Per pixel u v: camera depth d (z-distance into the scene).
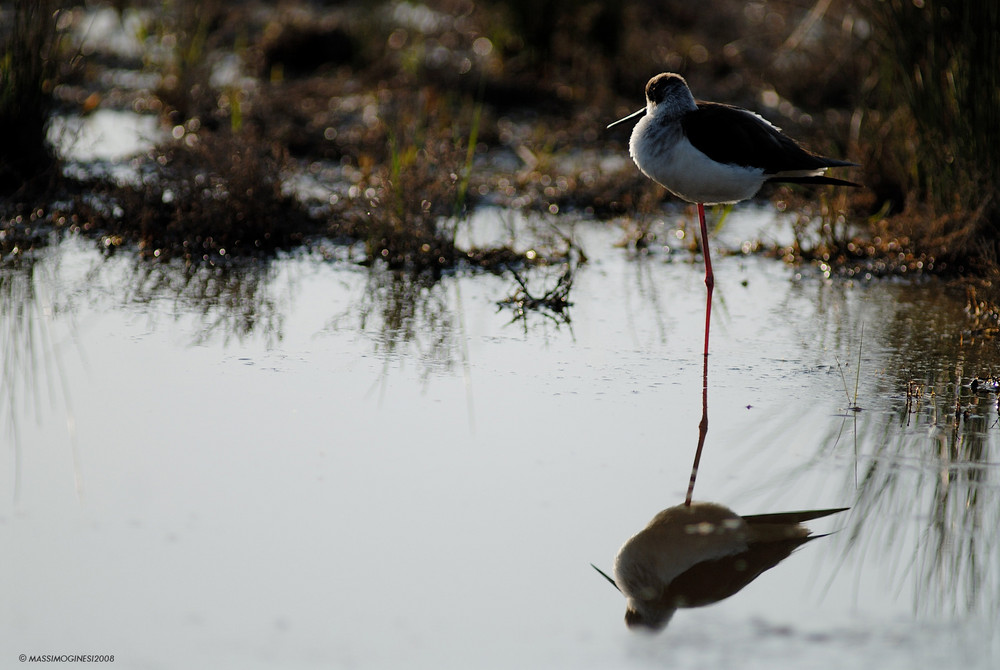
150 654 4.72
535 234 11.76
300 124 15.10
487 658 4.75
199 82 15.73
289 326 9.01
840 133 13.97
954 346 8.80
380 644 4.83
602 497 6.22
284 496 6.12
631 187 13.15
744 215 12.99
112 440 6.76
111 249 10.85
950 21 10.86
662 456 6.75
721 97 16.08
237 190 11.14
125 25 19.64
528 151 14.35
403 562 5.48
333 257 10.99
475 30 18.77
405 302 9.75
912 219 11.30
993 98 10.53
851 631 5.01
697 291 10.32
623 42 17.45
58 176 12.19
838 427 7.19
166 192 12.05
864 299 10.11
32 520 5.79
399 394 7.63
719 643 4.91
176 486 6.20
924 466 6.63
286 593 5.18
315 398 7.52
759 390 7.82
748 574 5.55
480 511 6.01
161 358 8.17
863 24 14.91
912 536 5.87
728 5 19.80
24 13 11.83
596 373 8.12
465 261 10.91
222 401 7.41
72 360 8.05
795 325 9.33
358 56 18.08
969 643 4.90
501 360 8.37
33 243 10.86
